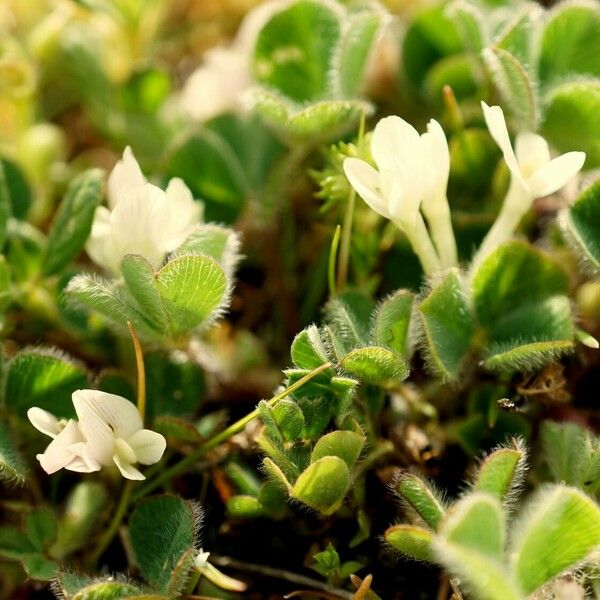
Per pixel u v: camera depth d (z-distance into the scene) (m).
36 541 0.16
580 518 0.14
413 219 0.16
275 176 0.17
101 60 0.19
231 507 0.16
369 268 0.17
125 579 0.15
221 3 0.20
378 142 0.15
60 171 0.19
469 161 0.17
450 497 0.16
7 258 0.17
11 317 0.17
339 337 0.16
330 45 0.17
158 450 0.15
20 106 0.19
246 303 0.18
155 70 0.19
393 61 0.18
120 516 0.16
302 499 0.15
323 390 0.15
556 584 0.15
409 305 0.16
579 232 0.16
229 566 0.16
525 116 0.17
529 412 0.16
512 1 0.18
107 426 0.15
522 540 0.14
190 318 0.16
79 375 0.16
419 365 0.17
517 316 0.16
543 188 0.16
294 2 0.17
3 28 0.20
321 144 0.17
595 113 0.17
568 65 0.17
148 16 0.19
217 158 0.18
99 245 0.16
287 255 0.18
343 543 0.16
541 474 0.16
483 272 0.16
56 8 0.19
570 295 0.17
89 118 0.19
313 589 0.16
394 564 0.16
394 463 0.16
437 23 0.18
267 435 0.15
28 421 0.16
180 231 0.16
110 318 0.16
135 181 0.16
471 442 0.16
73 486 0.16
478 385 0.16
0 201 0.17
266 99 0.17
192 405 0.16
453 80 0.18
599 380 0.17
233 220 0.18
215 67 0.19
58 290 0.17
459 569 0.14
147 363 0.16
